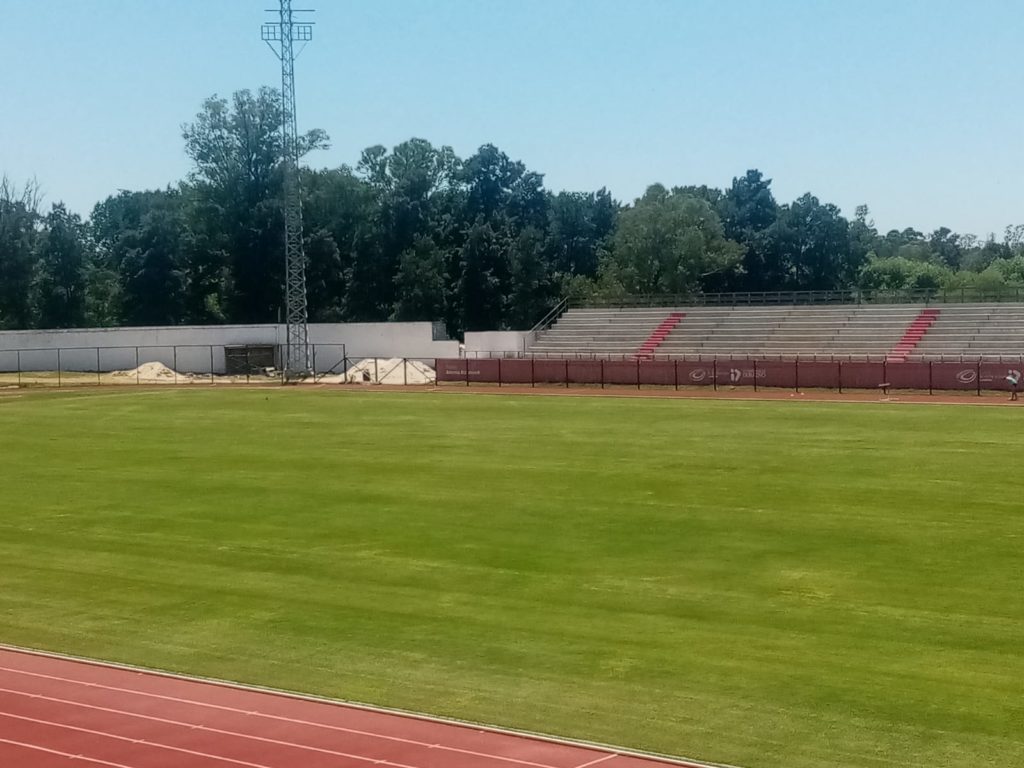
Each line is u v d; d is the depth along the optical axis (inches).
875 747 552.4
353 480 1379.2
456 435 1824.6
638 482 1321.4
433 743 561.9
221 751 549.0
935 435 1717.5
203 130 5093.5
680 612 796.0
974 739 560.4
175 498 1286.9
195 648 746.8
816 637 731.4
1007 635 727.7
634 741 565.3
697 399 2493.8
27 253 5137.8
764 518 1103.6
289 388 3147.1
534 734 574.9
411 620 796.0
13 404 2588.6
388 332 3922.2
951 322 3324.3
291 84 3878.0
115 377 3654.0
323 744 560.1
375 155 5930.1
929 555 942.4
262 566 964.6
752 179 6328.7
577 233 6087.6
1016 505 1144.2
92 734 576.1
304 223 5182.1
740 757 542.6
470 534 1061.1
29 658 730.8
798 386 2714.1
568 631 758.5
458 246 5472.4
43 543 1076.5
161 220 5231.3
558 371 3070.9
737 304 4106.8
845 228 5900.6
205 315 5369.1
